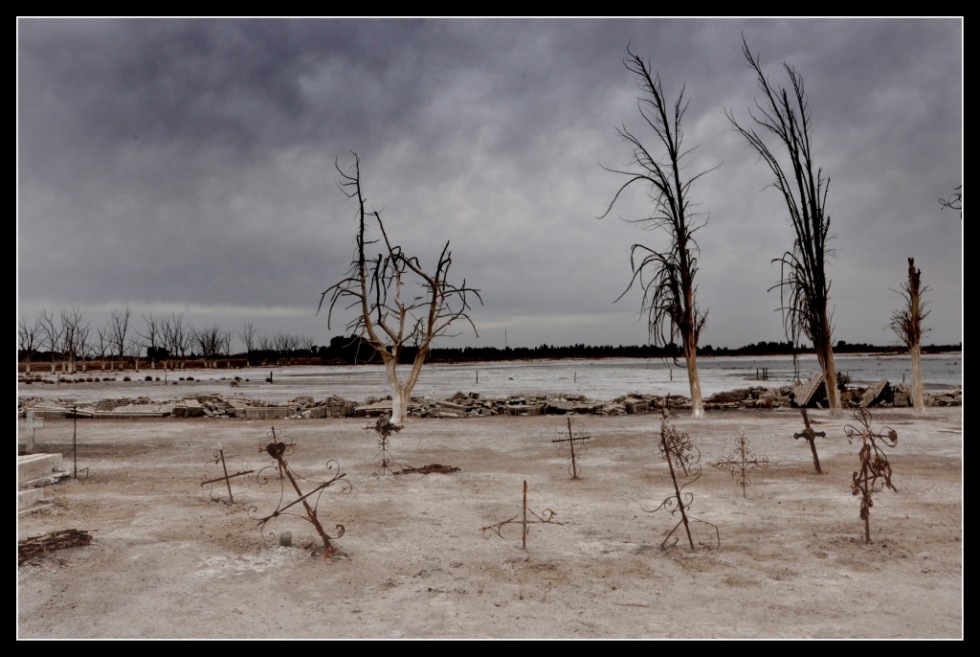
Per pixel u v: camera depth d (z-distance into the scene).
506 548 8.85
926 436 21.09
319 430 24.83
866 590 7.15
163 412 30.77
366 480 13.90
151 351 145.88
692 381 29.56
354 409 31.66
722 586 7.35
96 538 9.10
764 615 6.48
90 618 6.46
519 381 82.19
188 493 12.42
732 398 38.44
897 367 133.50
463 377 98.81
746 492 12.38
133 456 17.86
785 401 37.75
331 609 6.73
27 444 18.36
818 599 6.91
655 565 8.12
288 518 10.38
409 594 7.17
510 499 11.97
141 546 8.77
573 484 13.42
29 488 12.51
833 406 29.88
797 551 8.58
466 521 10.36
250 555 8.48
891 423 25.56
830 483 13.20
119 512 10.78
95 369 141.00
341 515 10.73
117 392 56.94
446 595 7.14
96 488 12.90
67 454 18.16
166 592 7.21
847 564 8.04
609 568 8.01
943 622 6.24
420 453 18.39
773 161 30.81
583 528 9.88
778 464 15.74
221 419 30.12
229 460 17.05
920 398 31.94
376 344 26.94
